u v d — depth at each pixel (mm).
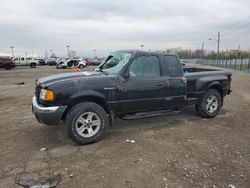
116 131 5434
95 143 4723
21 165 3834
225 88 6852
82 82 4633
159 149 4414
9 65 34438
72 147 4539
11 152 4324
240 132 5496
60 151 4359
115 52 5945
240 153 4332
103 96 4789
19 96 10258
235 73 28781
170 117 6676
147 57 5441
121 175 3508
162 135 5176
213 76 6703
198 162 3941
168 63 5730
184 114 7035
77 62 40250
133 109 5242
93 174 3539
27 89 12602
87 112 4617
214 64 63594
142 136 5102
